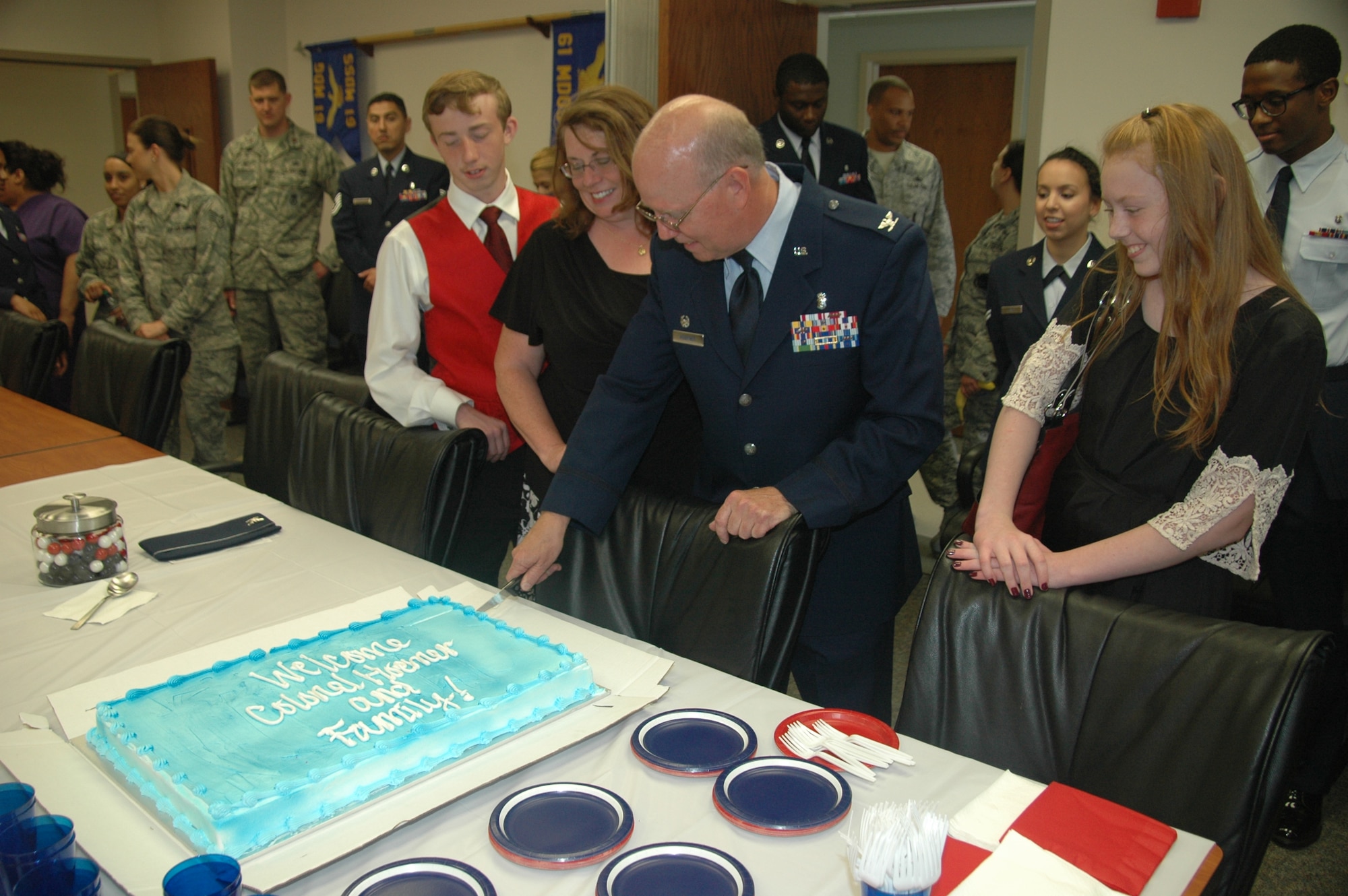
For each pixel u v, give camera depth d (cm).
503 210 213
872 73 551
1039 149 294
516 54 499
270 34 628
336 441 203
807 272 150
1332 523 194
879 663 173
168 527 178
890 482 150
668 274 160
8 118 693
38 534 151
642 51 329
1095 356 137
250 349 503
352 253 431
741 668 137
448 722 101
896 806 95
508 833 90
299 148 477
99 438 237
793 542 140
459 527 186
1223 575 131
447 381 217
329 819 90
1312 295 200
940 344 153
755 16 349
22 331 319
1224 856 97
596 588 158
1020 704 117
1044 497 145
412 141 565
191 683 110
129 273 410
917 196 406
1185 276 122
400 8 550
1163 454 129
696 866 84
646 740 106
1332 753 190
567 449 164
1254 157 213
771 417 157
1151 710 106
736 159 133
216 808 86
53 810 93
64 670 125
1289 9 249
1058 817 91
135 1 686
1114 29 275
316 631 133
